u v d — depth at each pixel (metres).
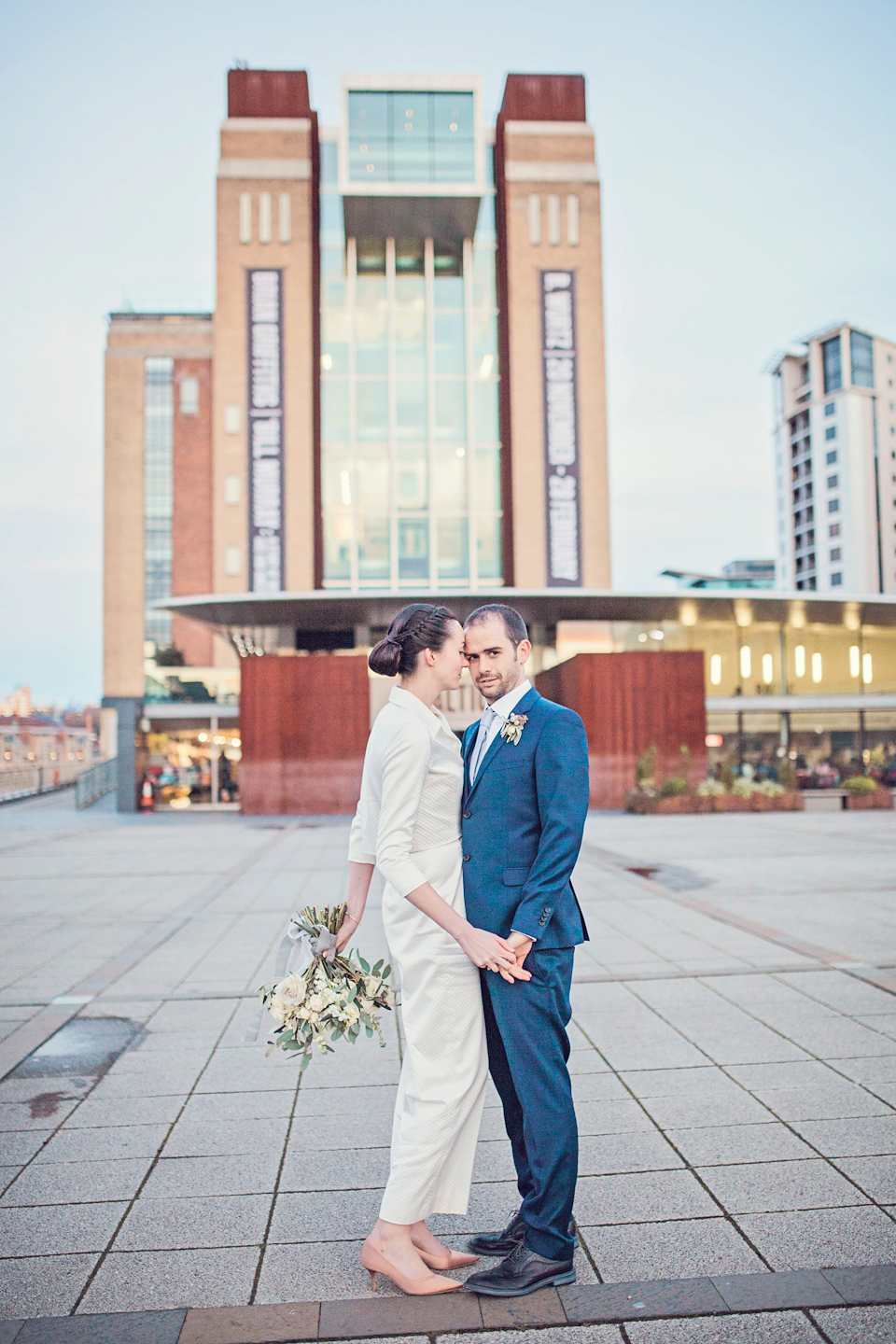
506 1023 2.21
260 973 5.62
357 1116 3.32
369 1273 2.27
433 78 36.50
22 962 5.96
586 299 36.50
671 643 27.34
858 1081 3.55
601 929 6.79
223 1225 2.53
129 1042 4.23
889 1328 2.00
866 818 18.08
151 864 11.63
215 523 36.50
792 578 94.38
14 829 18.83
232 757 27.53
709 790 20.11
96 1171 2.88
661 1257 2.31
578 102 37.69
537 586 34.88
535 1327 2.03
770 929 6.70
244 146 36.62
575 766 2.24
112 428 42.94
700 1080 3.58
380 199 34.47
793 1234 2.42
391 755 2.19
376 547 35.00
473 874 2.29
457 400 35.66
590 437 35.91
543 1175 2.19
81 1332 2.02
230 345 36.22
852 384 88.50
